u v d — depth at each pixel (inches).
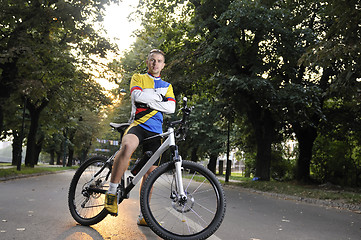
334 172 761.6
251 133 874.8
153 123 148.8
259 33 582.2
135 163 153.1
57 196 305.4
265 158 696.4
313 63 370.6
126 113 1453.0
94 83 849.5
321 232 195.3
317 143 775.7
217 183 134.8
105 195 149.2
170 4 705.6
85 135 1788.9
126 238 145.9
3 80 612.7
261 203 362.3
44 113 1047.0
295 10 589.9
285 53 590.2
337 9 368.5
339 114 715.4
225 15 577.0
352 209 351.3
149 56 153.3
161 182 138.3
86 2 604.4
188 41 719.1
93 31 666.2
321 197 422.9
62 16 589.0
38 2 581.9
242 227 194.9
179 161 139.3
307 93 580.4
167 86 153.9
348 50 352.2
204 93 778.2
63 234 148.3
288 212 289.3
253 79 581.6
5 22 592.7
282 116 618.2
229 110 722.2
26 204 241.8
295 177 860.6
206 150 1334.9
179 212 137.4
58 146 1795.0
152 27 743.1
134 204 261.9
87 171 170.9
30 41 579.2
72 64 684.7
